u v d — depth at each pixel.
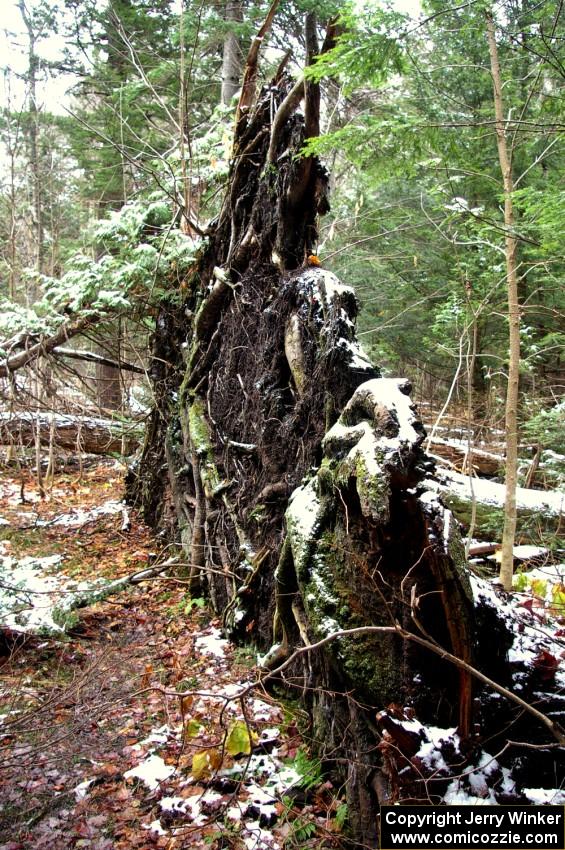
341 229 10.12
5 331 8.14
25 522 7.61
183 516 6.19
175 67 9.10
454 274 7.75
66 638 4.64
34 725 3.55
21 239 14.63
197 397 5.93
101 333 8.34
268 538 4.16
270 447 4.19
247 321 4.96
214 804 2.81
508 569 4.50
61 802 2.91
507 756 2.35
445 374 11.06
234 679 3.89
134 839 2.66
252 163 5.25
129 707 3.71
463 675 2.25
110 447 10.20
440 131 3.89
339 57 3.20
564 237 3.91
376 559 2.53
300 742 3.21
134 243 6.67
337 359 3.27
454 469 7.37
